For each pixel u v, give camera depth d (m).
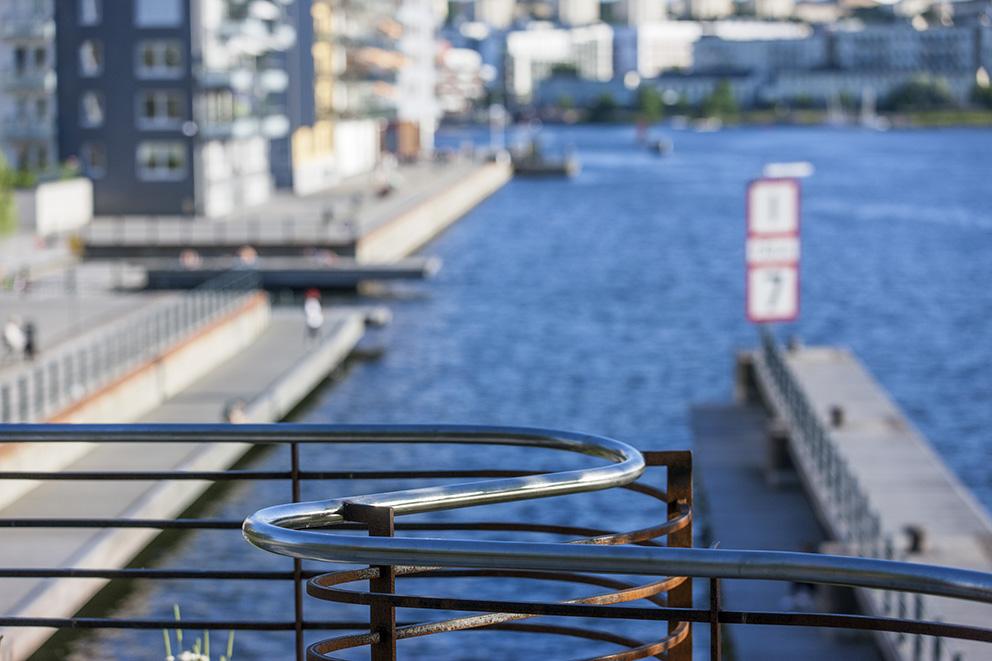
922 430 55.66
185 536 35.66
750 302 38.12
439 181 153.50
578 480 5.61
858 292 99.12
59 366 48.25
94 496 35.12
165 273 83.06
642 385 62.66
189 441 6.99
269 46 116.88
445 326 78.06
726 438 43.50
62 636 26.64
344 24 158.12
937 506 32.38
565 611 5.11
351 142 163.12
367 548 4.91
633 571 4.79
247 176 116.00
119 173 105.00
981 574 4.55
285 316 69.38
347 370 64.44
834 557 4.72
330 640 5.16
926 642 22.58
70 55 104.56
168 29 104.06
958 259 118.94
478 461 44.56
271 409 50.22
